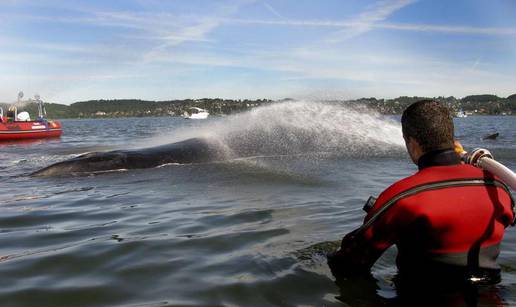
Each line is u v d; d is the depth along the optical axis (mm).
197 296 3289
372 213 3205
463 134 20312
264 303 3146
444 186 3057
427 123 3145
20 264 4039
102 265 3971
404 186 3117
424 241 3168
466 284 3193
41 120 25344
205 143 11117
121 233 4965
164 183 7980
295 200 6324
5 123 22906
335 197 6465
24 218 5770
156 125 48625
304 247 4207
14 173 9734
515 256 3836
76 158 9867
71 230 5168
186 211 5902
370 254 3328
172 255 4172
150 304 3191
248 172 8820
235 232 4836
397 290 3236
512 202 3277
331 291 3266
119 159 9773
